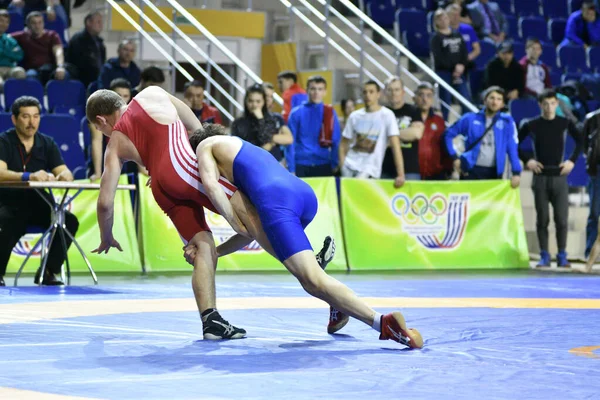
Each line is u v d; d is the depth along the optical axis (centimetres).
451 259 1457
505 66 1852
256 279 1202
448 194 1462
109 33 1988
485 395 459
